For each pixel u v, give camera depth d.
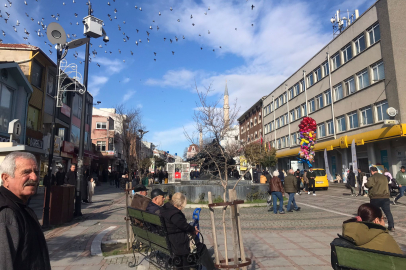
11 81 17.22
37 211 12.23
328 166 33.00
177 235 4.22
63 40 10.30
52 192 9.45
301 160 25.78
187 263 4.29
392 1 23.06
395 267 2.30
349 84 28.97
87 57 11.66
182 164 34.81
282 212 11.61
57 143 24.23
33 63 21.09
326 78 33.16
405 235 7.40
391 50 22.84
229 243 6.96
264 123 54.72
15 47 20.34
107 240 7.12
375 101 24.81
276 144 49.09
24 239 1.85
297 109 41.56
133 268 5.09
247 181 15.20
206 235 7.88
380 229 2.80
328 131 33.00
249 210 12.57
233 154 13.06
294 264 5.25
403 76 22.22
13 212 1.85
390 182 16.55
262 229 8.48
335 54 31.52
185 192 13.72
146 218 4.71
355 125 27.91
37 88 21.45
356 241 2.74
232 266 3.66
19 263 1.79
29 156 2.16
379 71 24.59
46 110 23.08
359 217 3.16
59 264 5.34
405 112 21.86
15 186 2.04
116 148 52.09
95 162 45.12
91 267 5.16
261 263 5.34
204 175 14.98
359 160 28.02
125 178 28.08
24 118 18.33
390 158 23.75
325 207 13.44
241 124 70.19
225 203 3.71
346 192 21.72
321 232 7.96
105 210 13.07
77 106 30.53
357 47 27.70
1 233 1.72
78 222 9.86
